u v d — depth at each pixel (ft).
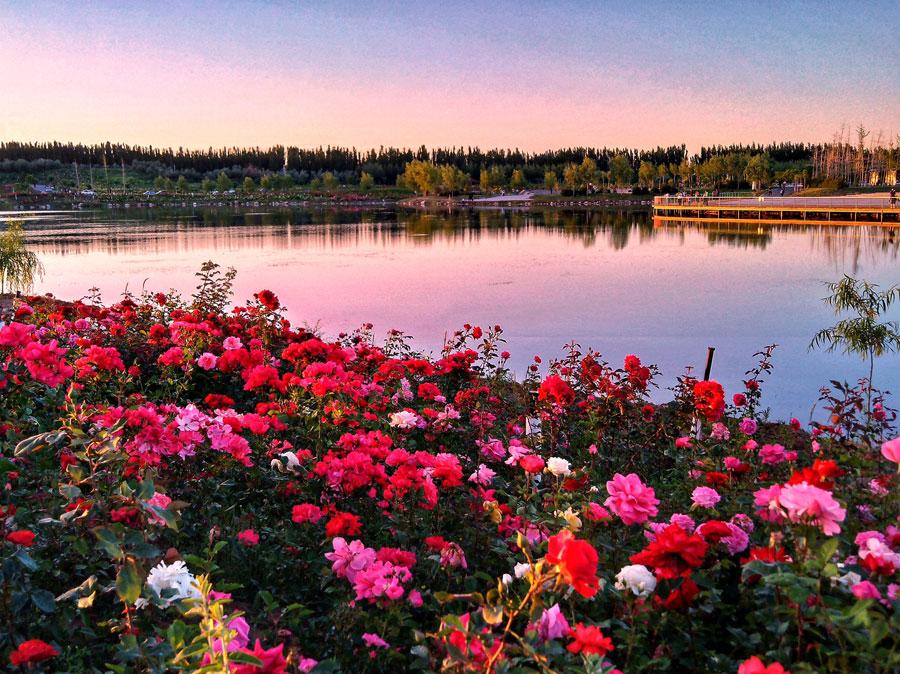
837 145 382.22
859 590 7.68
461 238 158.92
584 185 515.09
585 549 6.16
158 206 428.15
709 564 9.77
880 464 14.14
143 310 32.65
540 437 17.78
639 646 9.11
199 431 13.56
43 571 10.11
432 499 12.34
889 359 45.34
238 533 12.57
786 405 35.78
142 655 7.32
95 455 10.22
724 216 221.25
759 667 5.71
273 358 26.78
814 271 95.25
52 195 509.76
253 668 6.28
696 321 61.98
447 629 7.11
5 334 14.78
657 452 19.67
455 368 23.56
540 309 68.13
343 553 10.29
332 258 115.96
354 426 17.01
